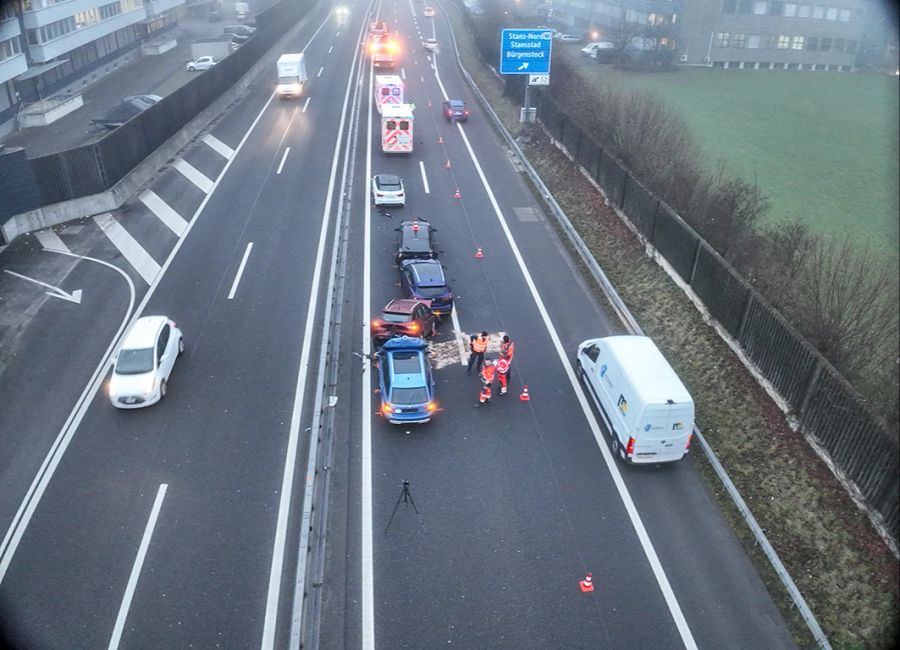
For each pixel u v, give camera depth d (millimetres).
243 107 50688
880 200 38156
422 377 18984
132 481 17109
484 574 14734
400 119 39531
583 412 19984
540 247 30234
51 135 48969
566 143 39500
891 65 77562
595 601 14172
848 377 17766
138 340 20312
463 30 82562
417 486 17062
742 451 18109
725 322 22094
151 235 30281
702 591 14453
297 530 15820
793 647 13297
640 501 16797
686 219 27016
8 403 19891
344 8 103188
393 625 13562
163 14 88000
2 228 28891
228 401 20078
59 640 13164
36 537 15484
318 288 26219
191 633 13367
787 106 60688
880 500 15148
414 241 27359
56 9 56594
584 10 93188
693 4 76188
